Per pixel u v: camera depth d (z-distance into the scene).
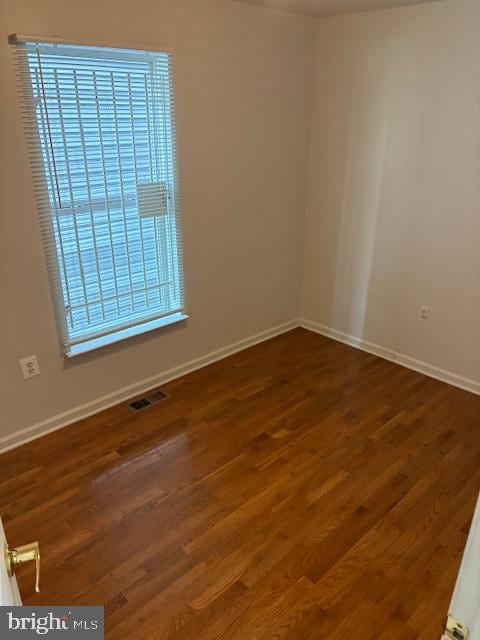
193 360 3.33
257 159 3.23
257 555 1.93
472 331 3.02
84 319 2.65
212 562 1.90
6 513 2.13
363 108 3.17
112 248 2.64
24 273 2.35
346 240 3.54
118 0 2.27
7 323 2.37
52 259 2.42
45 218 2.33
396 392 3.09
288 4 2.82
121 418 2.80
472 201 2.83
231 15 2.75
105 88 2.33
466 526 2.07
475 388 3.08
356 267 3.54
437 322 3.18
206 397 3.02
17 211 2.23
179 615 1.70
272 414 2.85
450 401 2.99
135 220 2.69
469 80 2.67
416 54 2.83
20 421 2.56
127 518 2.11
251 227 3.38
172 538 2.01
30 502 2.20
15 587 1.02
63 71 2.17
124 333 2.86
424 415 2.85
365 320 3.60
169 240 2.91
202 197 2.99
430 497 2.23
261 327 3.77
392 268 3.32
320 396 3.04
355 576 1.85
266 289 3.68
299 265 3.88
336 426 2.74
